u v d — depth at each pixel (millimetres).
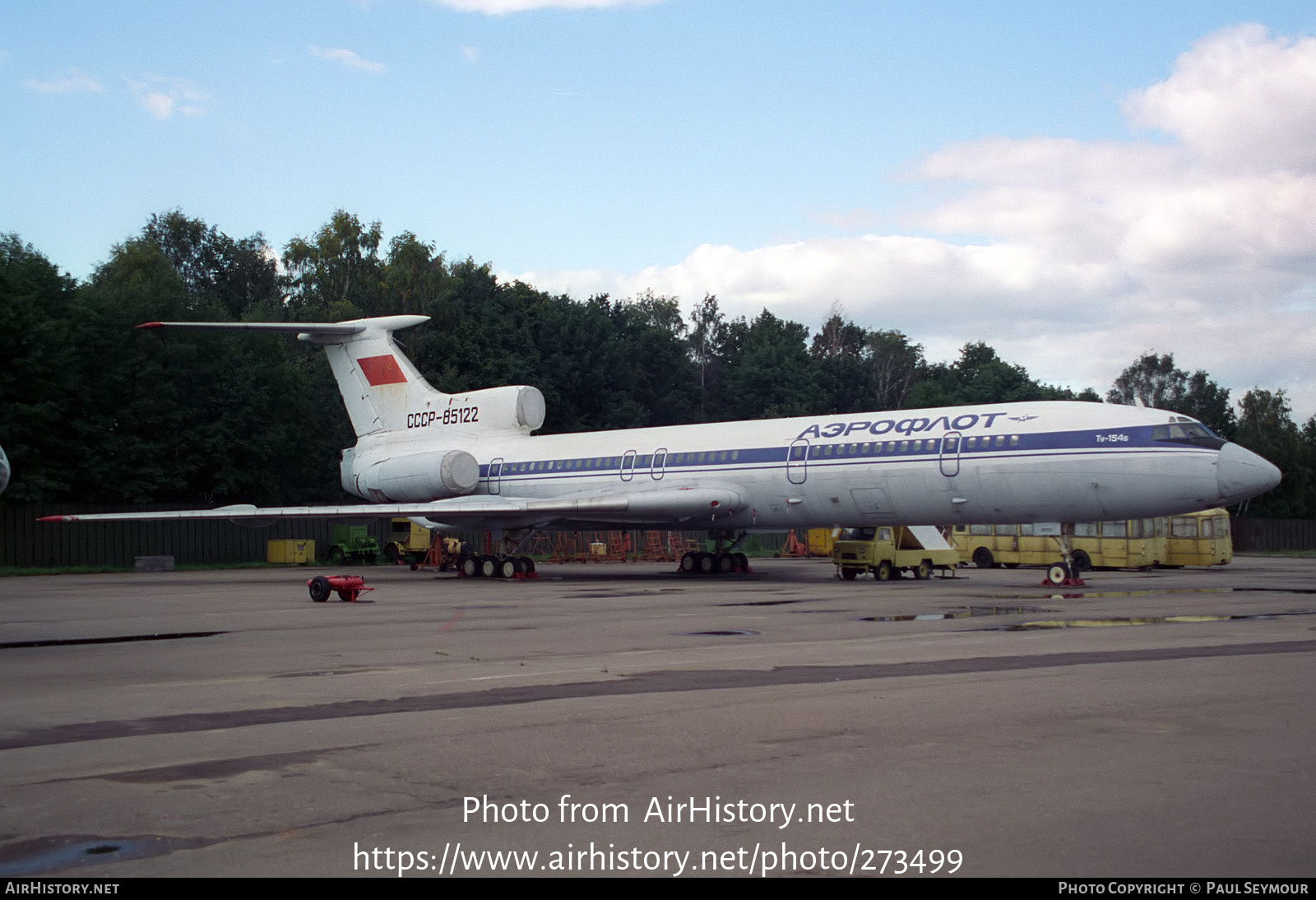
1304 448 89938
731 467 34406
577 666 13641
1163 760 8211
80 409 50469
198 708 10859
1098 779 7672
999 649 14891
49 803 7254
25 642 17156
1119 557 43500
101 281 69438
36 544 47344
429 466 38938
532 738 9148
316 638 17312
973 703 10578
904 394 109938
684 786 7586
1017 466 28469
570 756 8484
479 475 40750
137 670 13805
